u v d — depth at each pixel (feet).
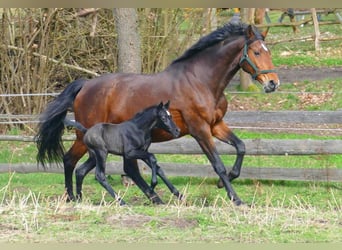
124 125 40.19
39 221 34.86
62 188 48.85
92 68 67.82
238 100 69.77
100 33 65.98
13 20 64.85
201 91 40.96
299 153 46.83
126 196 45.93
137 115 40.32
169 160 54.60
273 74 40.65
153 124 39.96
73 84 43.83
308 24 97.19
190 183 49.19
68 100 43.65
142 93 41.57
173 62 42.14
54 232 32.91
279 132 59.82
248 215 35.94
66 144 59.31
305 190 46.24
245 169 47.85
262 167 47.91
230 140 41.73
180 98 41.01
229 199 42.01
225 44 41.14
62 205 38.09
